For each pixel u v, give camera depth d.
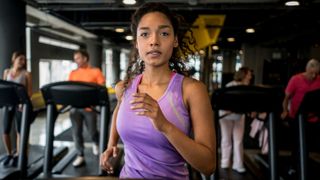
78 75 4.13
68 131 6.56
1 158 3.89
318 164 4.03
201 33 7.03
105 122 3.18
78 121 4.08
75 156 4.50
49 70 10.13
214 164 0.97
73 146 5.23
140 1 4.54
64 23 7.36
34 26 7.63
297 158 3.16
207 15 6.84
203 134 0.97
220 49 15.28
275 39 11.68
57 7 5.20
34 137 6.04
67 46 11.21
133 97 0.91
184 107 1.01
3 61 4.59
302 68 10.55
